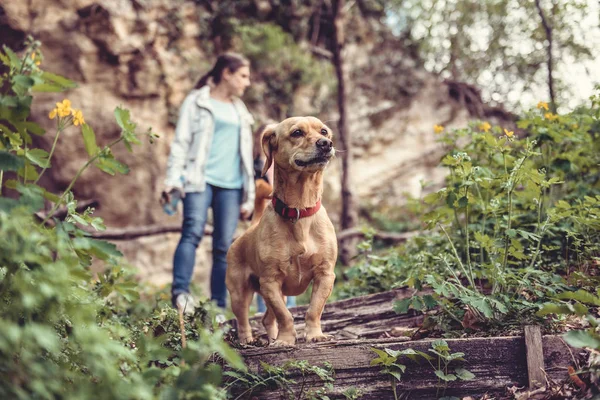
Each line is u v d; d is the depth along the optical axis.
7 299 2.44
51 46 10.36
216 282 5.30
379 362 3.12
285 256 3.62
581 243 4.23
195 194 5.29
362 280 5.48
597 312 3.51
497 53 12.89
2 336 2.03
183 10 12.07
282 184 3.67
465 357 3.18
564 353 3.11
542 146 5.06
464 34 14.26
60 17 10.42
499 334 3.38
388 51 15.84
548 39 7.70
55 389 2.18
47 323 2.42
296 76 13.95
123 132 3.13
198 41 12.43
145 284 7.17
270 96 13.70
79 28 10.48
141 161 10.67
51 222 5.87
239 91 5.69
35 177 2.93
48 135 10.09
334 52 10.81
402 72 15.49
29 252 2.40
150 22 11.06
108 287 3.72
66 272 2.37
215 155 5.43
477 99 14.45
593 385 2.79
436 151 14.23
